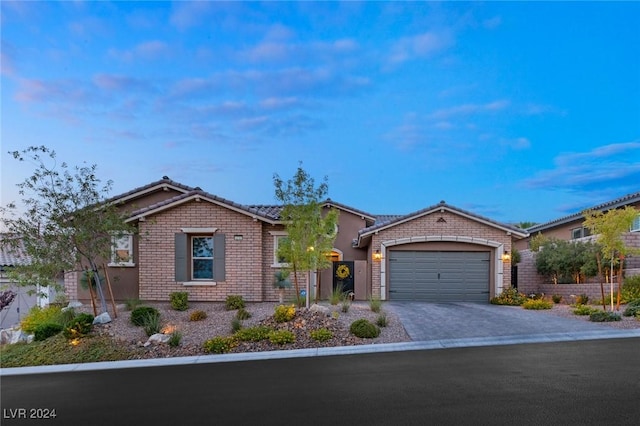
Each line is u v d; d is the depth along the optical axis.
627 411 5.65
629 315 13.05
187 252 16.72
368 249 21.30
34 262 12.18
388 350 9.87
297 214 13.23
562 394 6.37
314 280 17.25
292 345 10.43
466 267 18.95
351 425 5.38
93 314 13.31
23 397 7.07
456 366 8.23
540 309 15.39
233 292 16.64
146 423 5.70
